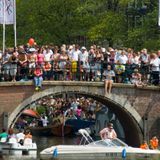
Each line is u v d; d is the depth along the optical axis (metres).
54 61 59.28
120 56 60.34
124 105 61.53
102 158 53.81
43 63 59.00
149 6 80.88
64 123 76.00
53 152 53.69
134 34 76.56
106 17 79.75
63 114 78.88
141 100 61.94
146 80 61.81
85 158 53.84
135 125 62.28
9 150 56.47
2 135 56.91
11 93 58.53
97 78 60.59
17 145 56.47
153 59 60.97
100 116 75.06
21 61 58.38
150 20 76.31
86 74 60.22
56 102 82.75
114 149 53.88
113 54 60.31
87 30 82.19
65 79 59.84
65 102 81.88
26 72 58.88
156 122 62.41
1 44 85.06
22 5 85.94
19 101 58.81
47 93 59.47
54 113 81.56
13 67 58.16
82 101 80.25
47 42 82.25
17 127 79.12
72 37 83.06
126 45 77.25
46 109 83.00
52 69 59.41
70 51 59.62
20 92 58.78
